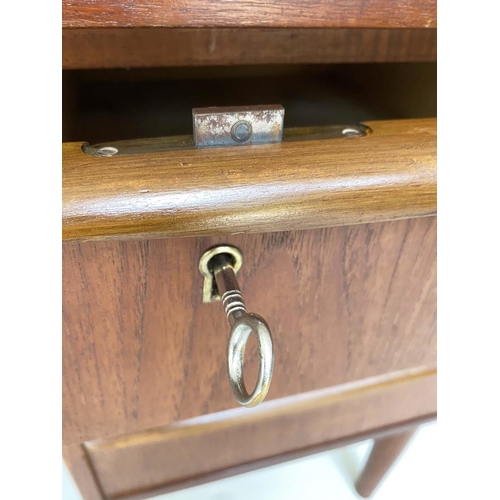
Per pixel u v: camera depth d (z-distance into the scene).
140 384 0.31
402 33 0.31
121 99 0.42
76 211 0.20
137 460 0.39
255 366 0.33
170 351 0.30
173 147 0.24
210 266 0.26
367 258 0.29
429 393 0.45
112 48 0.28
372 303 0.32
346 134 0.26
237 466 0.43
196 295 0.27
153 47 0.28
